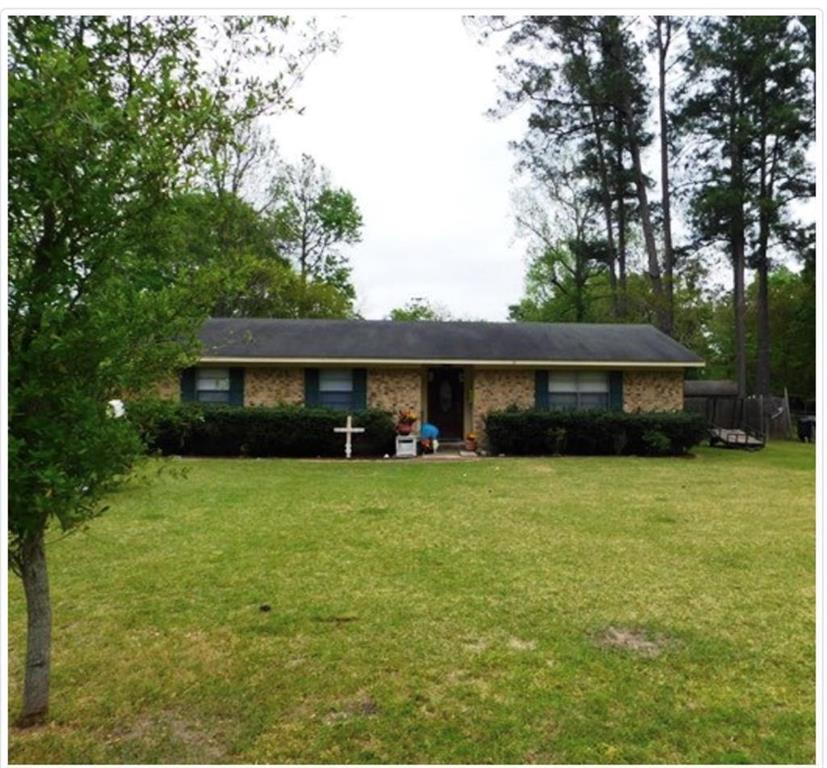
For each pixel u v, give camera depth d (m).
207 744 2.83
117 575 5.23
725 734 2.92
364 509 8.03
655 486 10.26
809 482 10.81
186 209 3.20
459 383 17.39
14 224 2.67
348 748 2.80
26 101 2.52
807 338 29.23
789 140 21.08
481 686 3.35
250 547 6.11
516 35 21.62
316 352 15.66
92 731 2.93
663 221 23.69
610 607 4.53
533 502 8.64
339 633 4.05
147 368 3.12
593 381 16.64
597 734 2.91
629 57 22.95
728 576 5.29
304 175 33.34
